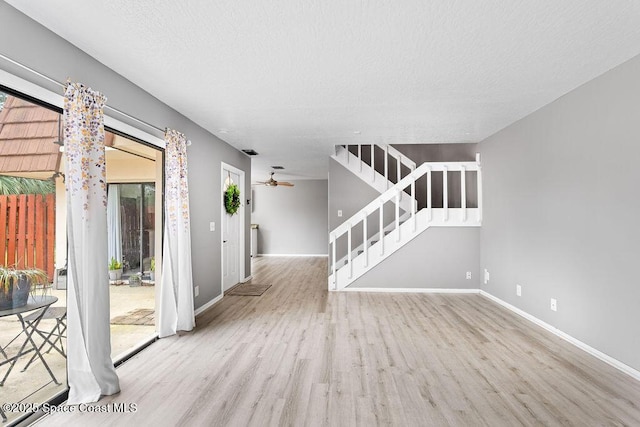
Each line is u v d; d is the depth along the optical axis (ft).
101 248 8.73
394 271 20.26
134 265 21.25
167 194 12.75
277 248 39.78
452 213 20.03
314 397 8.44
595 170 10.81
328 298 18.74
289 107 13.56
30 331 9.14
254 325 14.06
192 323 13.56
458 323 14.28
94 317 8.46
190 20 7.61
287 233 39.70
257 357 10.84
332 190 22.97
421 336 12.73
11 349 8.77
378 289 20.31
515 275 15.76
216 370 9.92
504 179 16.75
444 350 11.40
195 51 9.03
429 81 11.09
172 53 9.13
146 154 16.81
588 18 7.60
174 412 7.79
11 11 6.98
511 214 16.11
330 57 9.43
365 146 24.71
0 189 8.23
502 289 17.08
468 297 18.86
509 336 12.69
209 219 17.24
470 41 8.60
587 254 11.16
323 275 26.18
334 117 14.98
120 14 7.34
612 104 10.13
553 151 12.90
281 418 7.55
